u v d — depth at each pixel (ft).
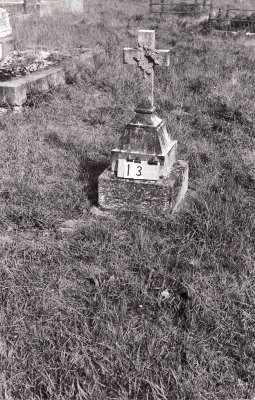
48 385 9.88
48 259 13.98
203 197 17.24
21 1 64.69
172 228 15.65
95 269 13.57
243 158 21.02
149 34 15.07
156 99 30.12
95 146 22.27
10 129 24.02
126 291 12.69
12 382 10.01
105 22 59.77
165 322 11.62
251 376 10.24
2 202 16.98
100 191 16.48
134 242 14.73
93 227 15.37
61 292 12.50
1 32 38.27
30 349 10.84
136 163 16.02
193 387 9.87
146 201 16.15
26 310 11.87
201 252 14.14
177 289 12.88
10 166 19.88
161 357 10.66
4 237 15.17
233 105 28.50
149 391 9.89
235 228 15.34
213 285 12.85
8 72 32.30
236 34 56.03
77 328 11.41
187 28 60.90
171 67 37.63
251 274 13.24
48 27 49.21
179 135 23.52
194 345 10.94
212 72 36.55
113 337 11.02
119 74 34.68
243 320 11.59
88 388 9.84
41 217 16.22
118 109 28.04
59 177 19.30
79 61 36.65
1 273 13.17
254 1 93.97
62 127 25.03
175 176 16.48
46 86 31.60
